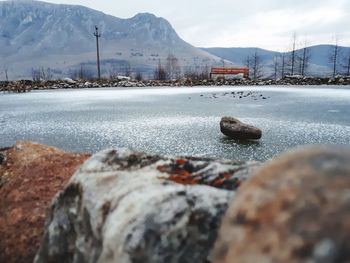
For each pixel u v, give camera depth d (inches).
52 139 585.3
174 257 81.4
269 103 1115.3
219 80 2834.6
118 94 1638.8
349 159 48.1
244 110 936.9
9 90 2006.6
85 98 1418.6
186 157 123.7
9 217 163.8
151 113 893.8
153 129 658.2
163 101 1226.6
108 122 754.2
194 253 81.7
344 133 600.1
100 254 91.9
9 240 151.3
